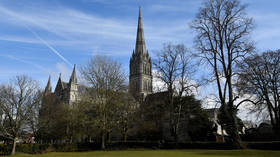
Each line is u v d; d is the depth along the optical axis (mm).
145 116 55125
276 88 40500
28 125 43281
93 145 43406
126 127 51500
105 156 25812
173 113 42000
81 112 42938
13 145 35625
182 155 24359
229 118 31297
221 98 31984
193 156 22719
